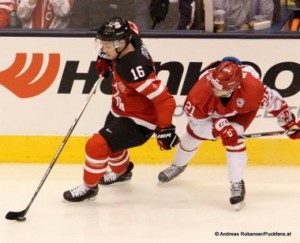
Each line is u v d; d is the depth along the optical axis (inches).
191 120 592.7
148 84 550.0
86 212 590.6
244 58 668.7
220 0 684.1
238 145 581.6
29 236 546.0
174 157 650.8
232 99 559.2
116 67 559.2
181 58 667.4
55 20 679.7
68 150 689.0
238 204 588.7
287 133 587.8
